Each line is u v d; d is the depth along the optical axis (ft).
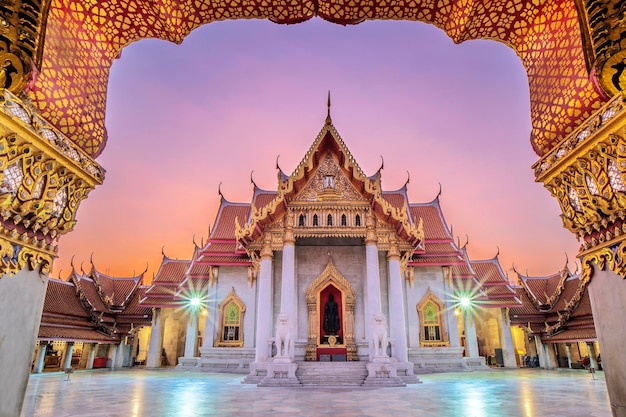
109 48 23.17
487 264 141.08
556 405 46.80
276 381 70.85
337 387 69.31
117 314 143.23
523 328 135.54
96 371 120.06
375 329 75.46
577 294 119.96
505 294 130.31
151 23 23.26
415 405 46.80
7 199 15.60
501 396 55.72
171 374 104.63
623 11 14.92
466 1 22.65
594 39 15.78
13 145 15.58
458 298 122.11
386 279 92.99
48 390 65.31
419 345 111.55
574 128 19.30
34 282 17.78
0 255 15.67
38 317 17.94
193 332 124.16
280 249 85.76
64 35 19.77
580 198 18.49
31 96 17.57
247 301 114.42
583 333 112.98
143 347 168.45
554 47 20.63
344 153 87.86
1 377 15.49
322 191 88.33
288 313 80.02
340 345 86.53
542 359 128.06
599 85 16.34
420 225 85.81
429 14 24.75
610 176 16.44
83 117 20.77
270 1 23.88
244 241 85.81
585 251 19.03
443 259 117.80
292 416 39.37
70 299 125.90
